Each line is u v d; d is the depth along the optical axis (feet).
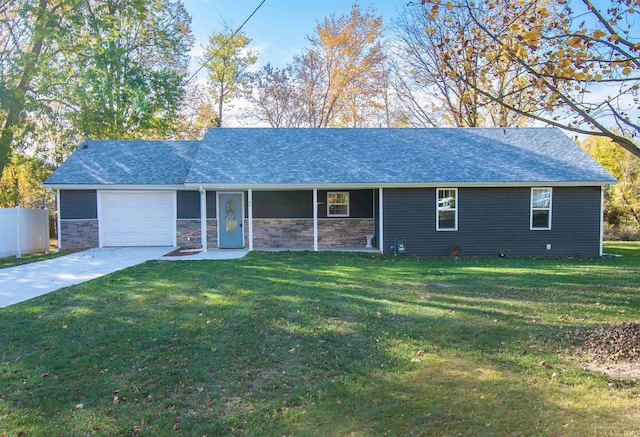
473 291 25.59
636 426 10.08
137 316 20.15
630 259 45.50
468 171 48.44
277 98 104.06
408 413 11.02
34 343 16.52
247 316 19.94
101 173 52.34
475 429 10.13
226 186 46.70
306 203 53.31
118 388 12.60
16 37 62.85
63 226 51.83
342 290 25.82
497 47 18.81
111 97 69.77
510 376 13.17
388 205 48.73
